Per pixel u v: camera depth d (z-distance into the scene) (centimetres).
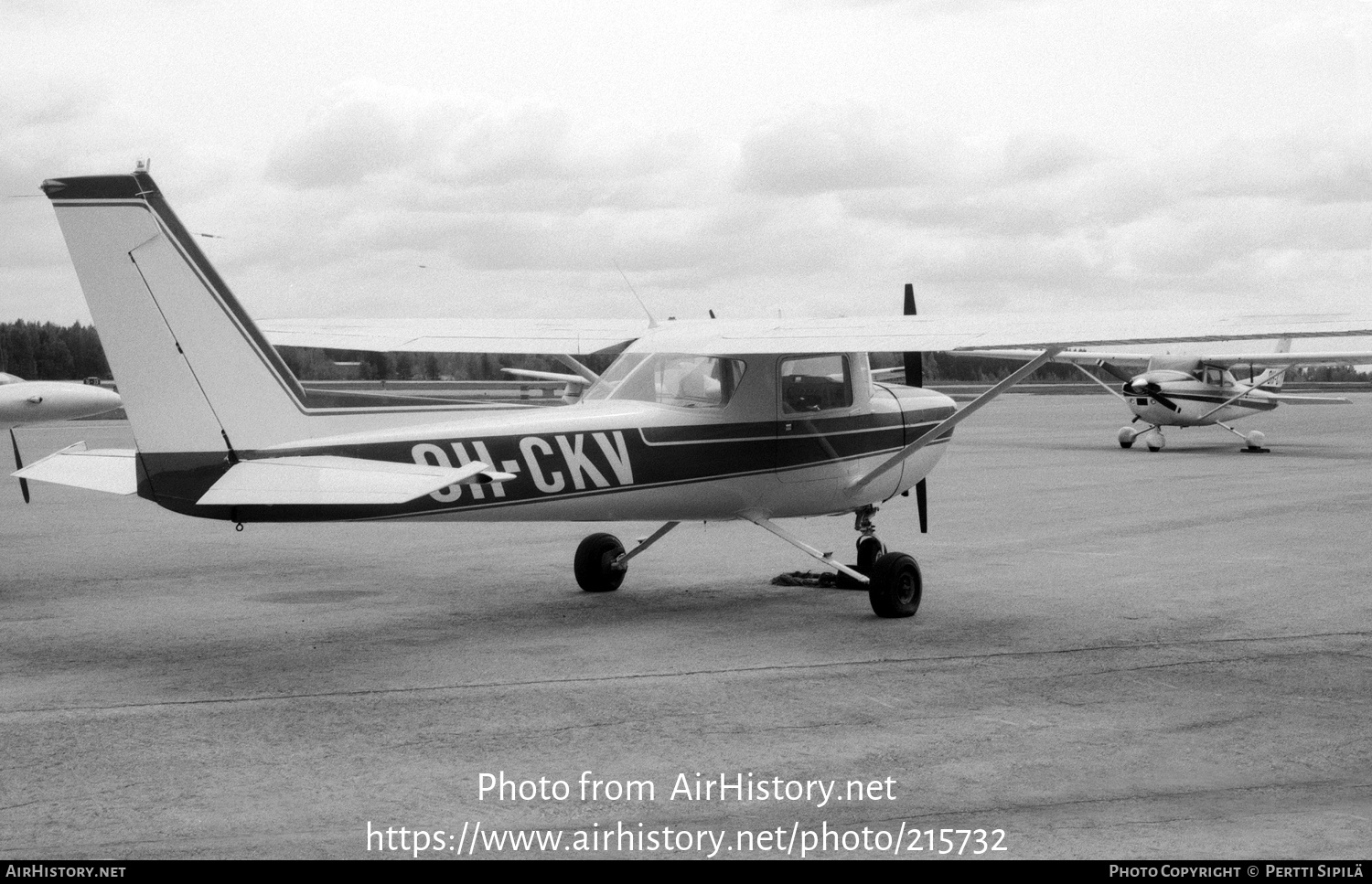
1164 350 2475
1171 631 784
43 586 994
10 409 1121
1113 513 1455
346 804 468
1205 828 439
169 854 418
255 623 834
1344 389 8625
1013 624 809
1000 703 609
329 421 718
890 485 946
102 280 668
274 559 1148
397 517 709
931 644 751
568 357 916
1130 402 2511
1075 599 902
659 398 822
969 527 1344
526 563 1112
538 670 685
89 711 599
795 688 640
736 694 629
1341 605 869
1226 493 1677
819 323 823
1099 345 671
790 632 791
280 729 568
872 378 1031
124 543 1262
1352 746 536
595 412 793
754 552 1164
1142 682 650
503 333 895
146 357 678
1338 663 693
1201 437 3008
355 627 816
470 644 757
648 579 1014
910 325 783
